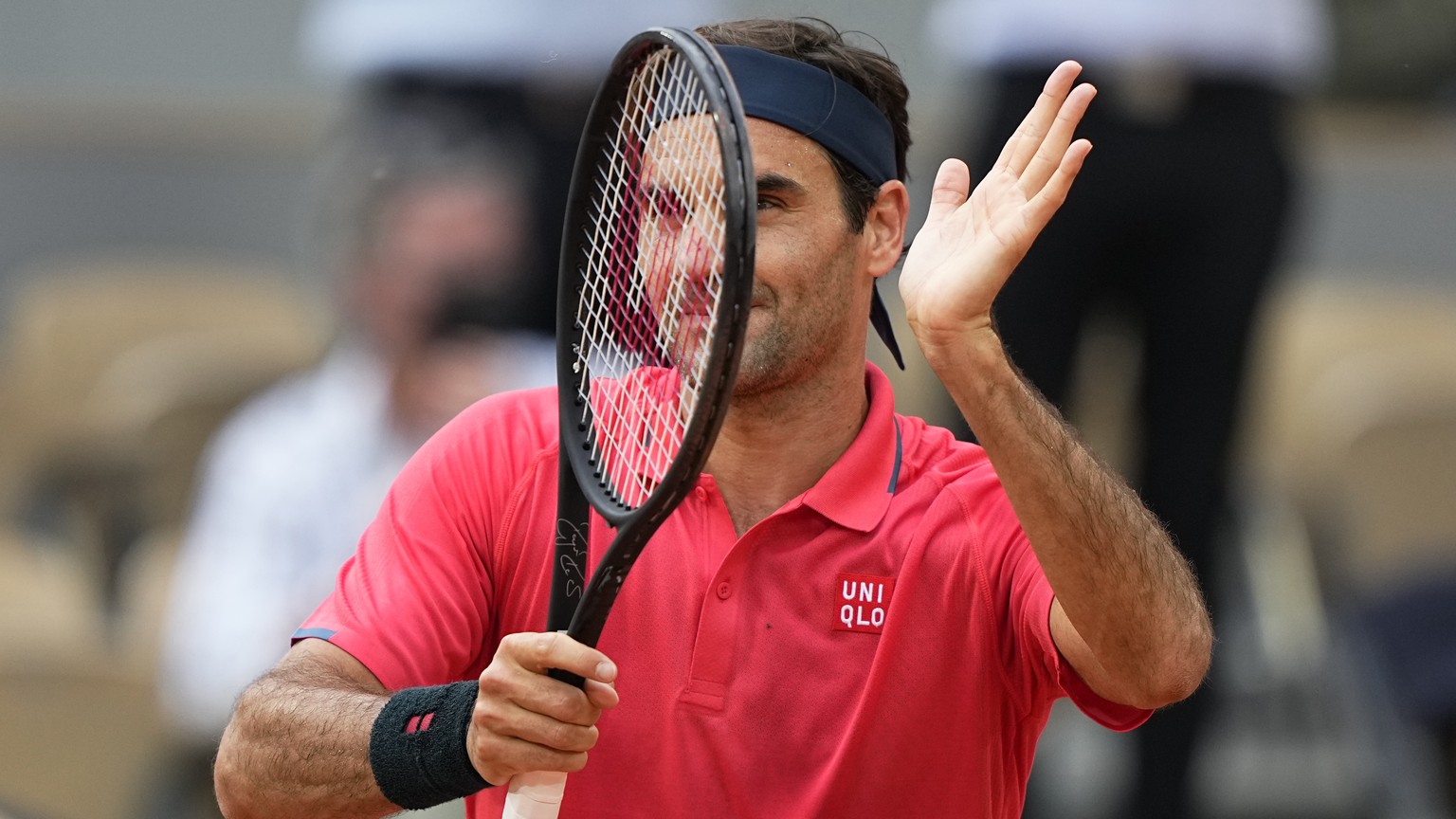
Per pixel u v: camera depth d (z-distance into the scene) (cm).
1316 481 2395
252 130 2988
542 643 773
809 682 897
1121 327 1931
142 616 2070
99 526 2344
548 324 2058
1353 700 2038
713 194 812
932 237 846
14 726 1883
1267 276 1902
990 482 927
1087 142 797
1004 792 940
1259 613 2266
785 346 882
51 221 2989
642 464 845
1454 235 2841
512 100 2066
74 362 2720
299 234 2984
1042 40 1858
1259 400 2439
